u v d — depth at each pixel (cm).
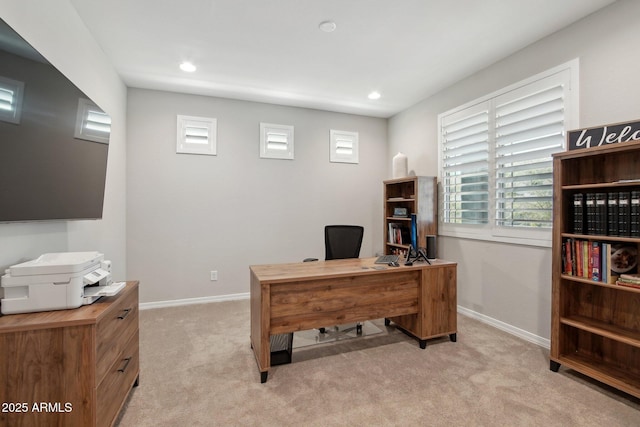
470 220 335
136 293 201
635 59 205
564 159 220
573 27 241
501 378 215
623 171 204
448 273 273
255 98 404
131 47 276
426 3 219
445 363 236
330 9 226
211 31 254
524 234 278
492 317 311
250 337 277
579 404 186
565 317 223
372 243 483
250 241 413
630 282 184
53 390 129
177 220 380
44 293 139
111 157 303
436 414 177
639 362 201
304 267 261
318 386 206
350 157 468
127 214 360
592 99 228
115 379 159
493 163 308
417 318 269
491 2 217
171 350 258
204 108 391
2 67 127
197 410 181
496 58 301
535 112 270
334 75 338
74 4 216
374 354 252
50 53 186
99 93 272
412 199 376
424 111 409
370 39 267
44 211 159
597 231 204
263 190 419
